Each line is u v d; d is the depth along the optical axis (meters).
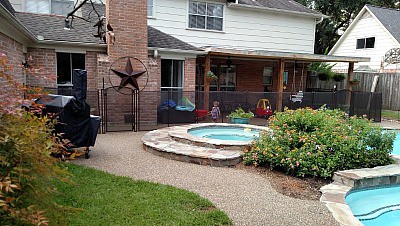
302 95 12.80
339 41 22.06
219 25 14.94
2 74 2.47
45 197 2.24
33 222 1.85
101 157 6.12
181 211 3.54
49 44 9.50
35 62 9.38
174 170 5.38
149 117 10.66
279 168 5.64
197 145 6.88
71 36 9.97
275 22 16.05
